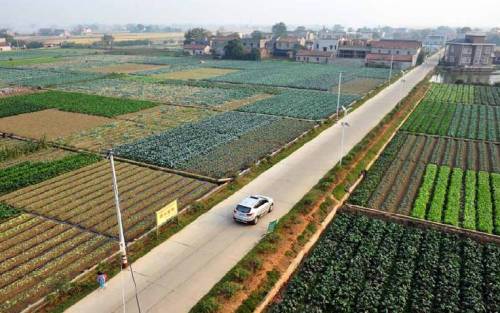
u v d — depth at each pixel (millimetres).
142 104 72312
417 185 38875
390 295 23078
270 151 47281
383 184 38781
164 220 28375
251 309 21797
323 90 89312
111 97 78812
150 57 158875
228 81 100438
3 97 78062
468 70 132000
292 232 28922
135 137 53188
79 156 45312
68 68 122938
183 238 28281
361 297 23062
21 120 62125
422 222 30844
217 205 33250
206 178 39500
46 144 48750
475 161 45969
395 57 133250
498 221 31188
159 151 47156
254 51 152250
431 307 22500
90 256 26781
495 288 23578
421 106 74062
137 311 21297
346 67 131875
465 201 34969
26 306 22188
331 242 28578
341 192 36031
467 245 28109
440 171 41531
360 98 77938
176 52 177750
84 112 66812
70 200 35219
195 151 47156
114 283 23578
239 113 66125
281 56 164625
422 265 25906
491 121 63188
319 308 22453
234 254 26422
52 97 78250
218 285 23219
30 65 129375
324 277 24703
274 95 82562
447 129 58500
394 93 84375
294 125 58719
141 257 26109
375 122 59750
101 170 41938
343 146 48344
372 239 28797
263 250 26281
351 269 25422
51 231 30250
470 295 23031
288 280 25203
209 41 177500
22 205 34250
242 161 44094
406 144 51469
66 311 21328
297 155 45281
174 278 23984
